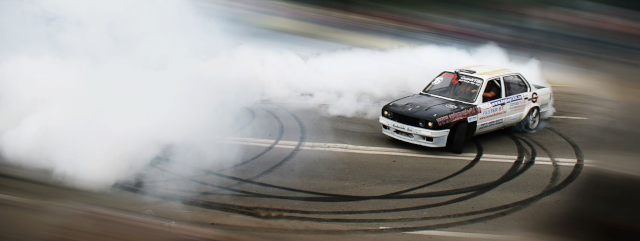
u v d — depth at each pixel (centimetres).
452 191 1429
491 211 1305
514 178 1539
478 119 1809
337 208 1293
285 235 1125
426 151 1762
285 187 1411
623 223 1143
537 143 1884
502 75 1942
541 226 1202
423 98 1883
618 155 1399
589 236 1133
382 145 1806
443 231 1188
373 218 1245
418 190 1428
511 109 1933
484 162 1675
